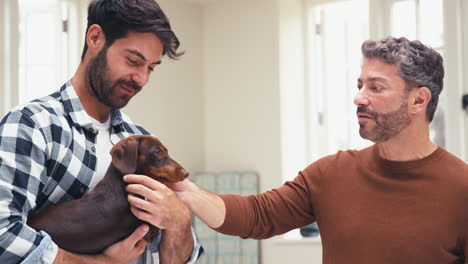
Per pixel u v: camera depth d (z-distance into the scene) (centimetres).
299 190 169
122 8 135
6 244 119
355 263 150
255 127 403
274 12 391
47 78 330
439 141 339
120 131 157
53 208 133
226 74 418
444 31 331
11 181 124
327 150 399
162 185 138
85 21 338
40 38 330
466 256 141
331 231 157
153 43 139
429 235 141
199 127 425
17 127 128
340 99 396
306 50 403
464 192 141
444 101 335
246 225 166
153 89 387
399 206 146
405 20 351
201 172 424
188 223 145
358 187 155
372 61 150
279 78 389
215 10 422
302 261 371
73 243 130
